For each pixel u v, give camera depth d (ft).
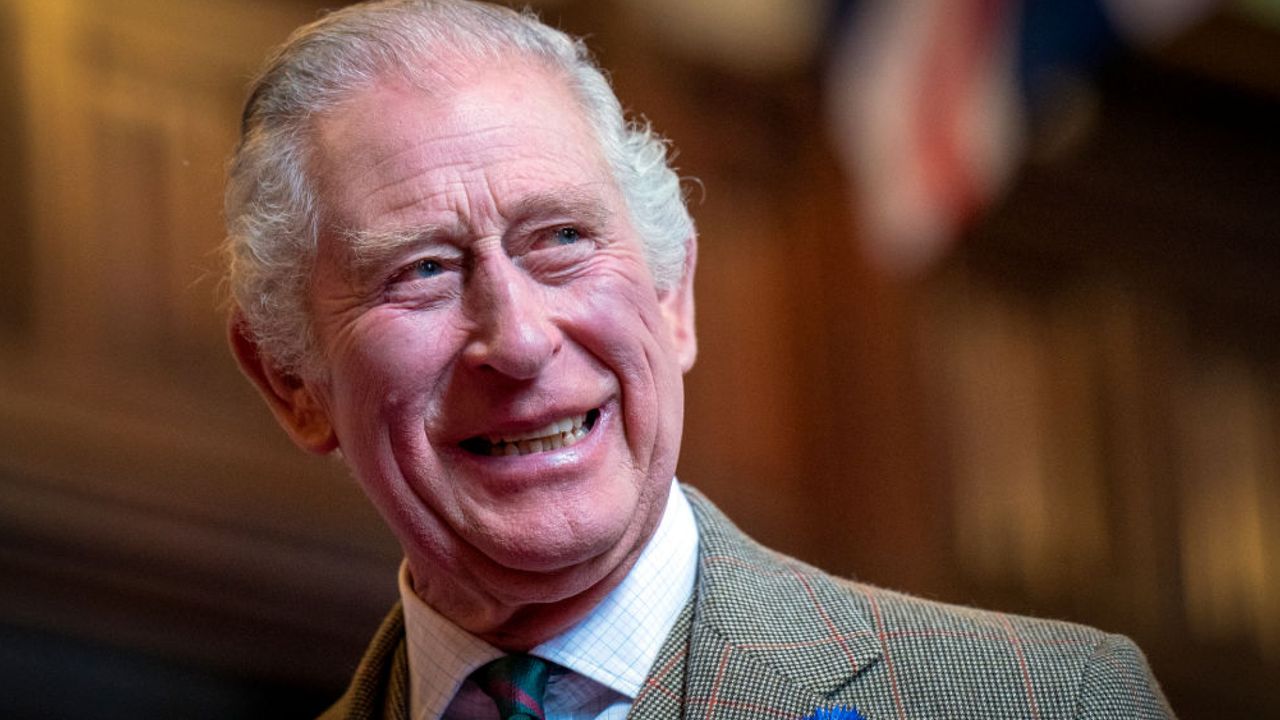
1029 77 62.49
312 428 19.25
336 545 55.16
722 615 17.43
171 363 54.60
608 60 66.44
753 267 67.82
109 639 51.90
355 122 17.83
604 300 17.33
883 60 63.36
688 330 19.48
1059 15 62.49
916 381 69.15
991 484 70.38
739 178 68.28
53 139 54.70
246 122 19.04
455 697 17.98
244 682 53.83
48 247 53.78
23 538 50.31
